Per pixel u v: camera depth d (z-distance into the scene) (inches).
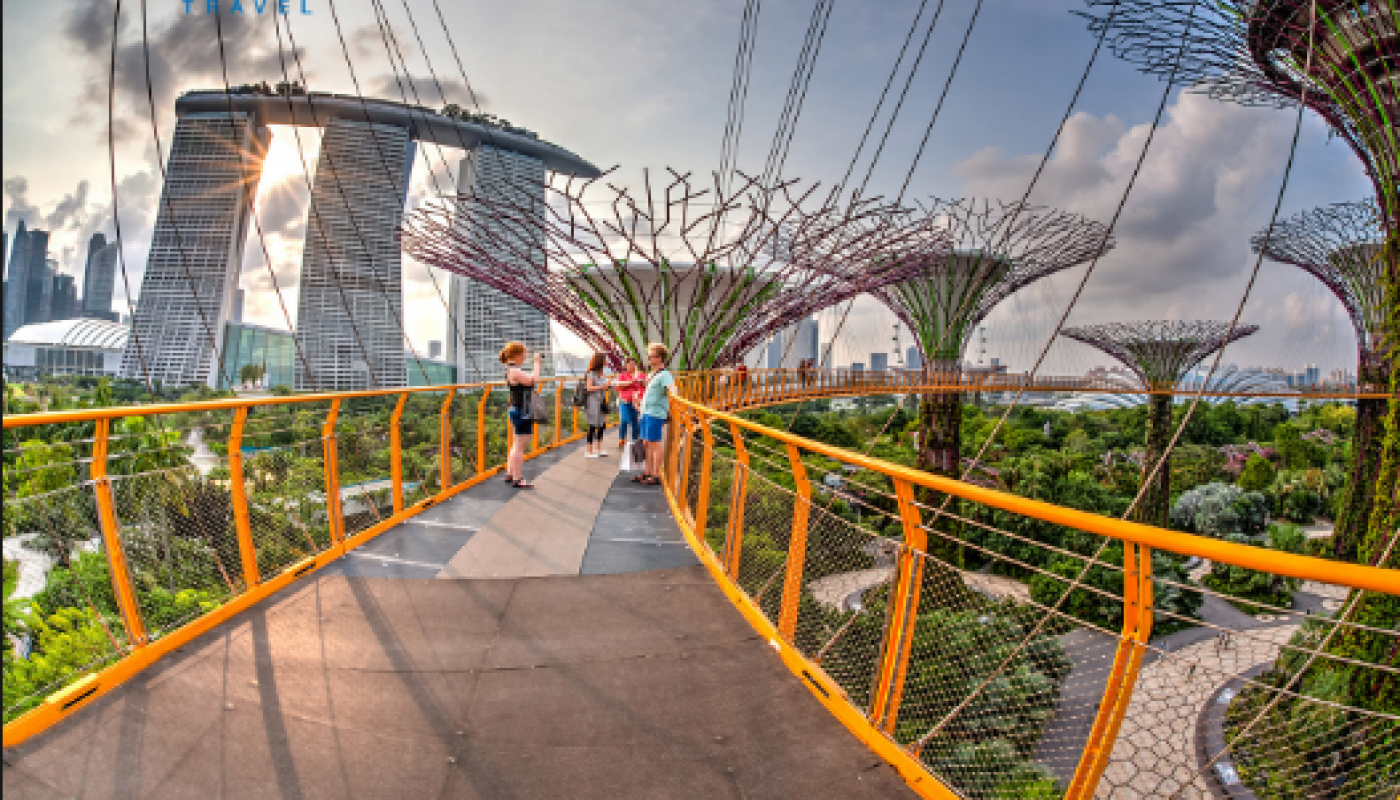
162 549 156.6
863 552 135.4
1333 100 546.9
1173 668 86.1
